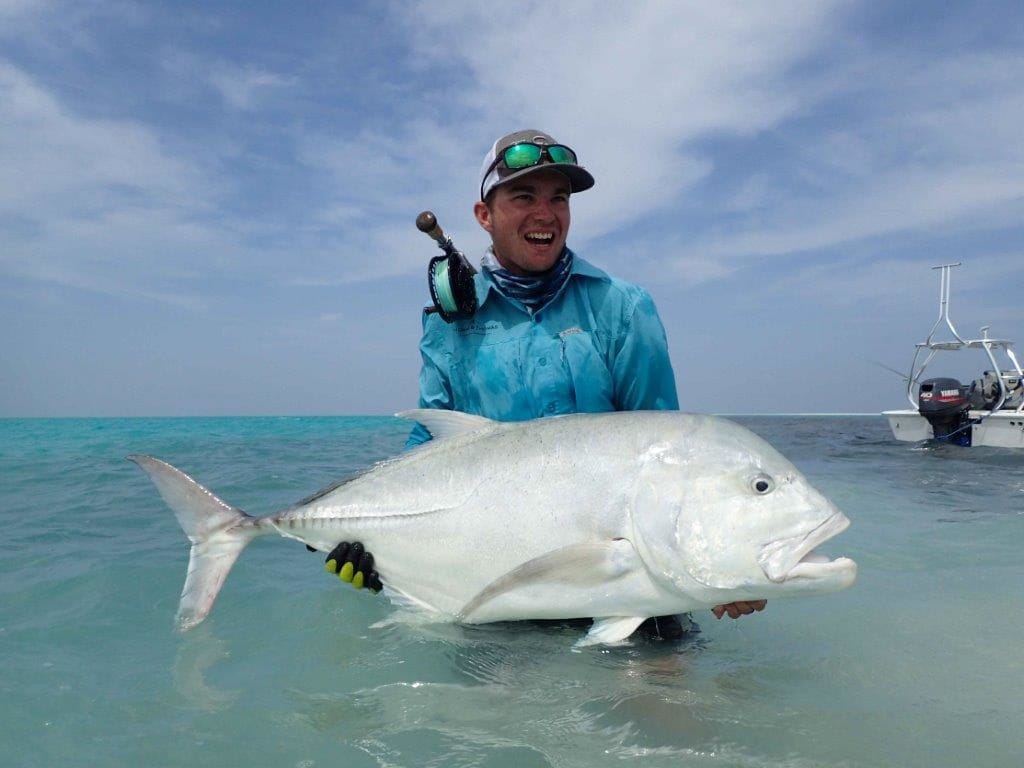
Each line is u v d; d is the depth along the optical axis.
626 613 1.00
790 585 0.90
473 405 1.34
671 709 0.82
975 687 0.89
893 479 3.01
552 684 0.90
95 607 1.19
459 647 1.02
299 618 1.15
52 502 2.23
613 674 0.93
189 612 1.10
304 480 2.85
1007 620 1.14
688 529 0.93
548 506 1.00
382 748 0.74
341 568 1.10
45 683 0.89
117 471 3.13
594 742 0.75
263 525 1.12
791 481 0.93
